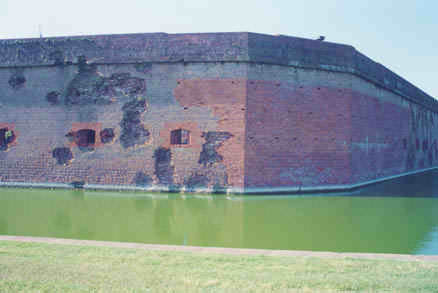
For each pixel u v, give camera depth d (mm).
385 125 20641
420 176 23953
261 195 14344
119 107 15383
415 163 27031
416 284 4887
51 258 5902
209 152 14656
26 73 16328
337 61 16125
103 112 15500
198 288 4699
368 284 4875
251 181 14453
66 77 15898
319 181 15523
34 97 16188
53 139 15906
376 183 19141
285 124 15109
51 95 16031
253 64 14750
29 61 16172
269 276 5160
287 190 14938
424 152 29812
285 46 15195
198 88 14828
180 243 7988
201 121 14750
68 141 15773
